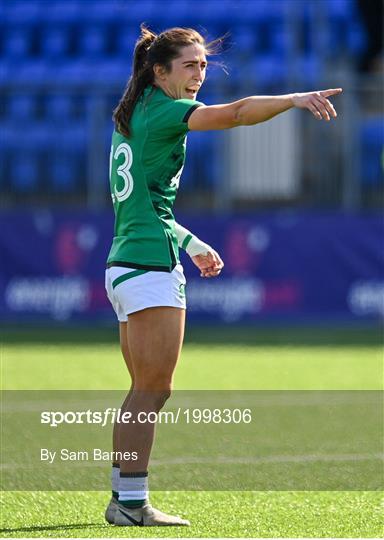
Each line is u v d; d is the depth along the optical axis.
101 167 56.75
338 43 79.00
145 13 79.81
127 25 79.44
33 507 18.20
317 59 72.50
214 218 55.06
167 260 16.53
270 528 16.23
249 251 55.09
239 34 77.31
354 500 18.50
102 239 55.06
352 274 55.00
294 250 54.94
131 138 16.59
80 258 55.06
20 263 55.03
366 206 56.12
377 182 56.09
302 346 47.25
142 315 16.45
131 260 16.50
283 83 55.47
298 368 39.44
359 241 54.91
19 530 16.28
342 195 56.09
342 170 56.09
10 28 80.00
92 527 16.52
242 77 59.88
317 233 54.91
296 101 15.28
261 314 55.28
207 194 57.06
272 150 56.34
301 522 16.70
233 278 55.25
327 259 54.97
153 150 16.44
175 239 16.78
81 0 81.12
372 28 82.19
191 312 55.59
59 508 18.12
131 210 16.61
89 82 58.38
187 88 16.81
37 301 55.19
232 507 18.03
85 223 55.00
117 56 78.12
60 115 57.19
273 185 56.41
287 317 56.03
